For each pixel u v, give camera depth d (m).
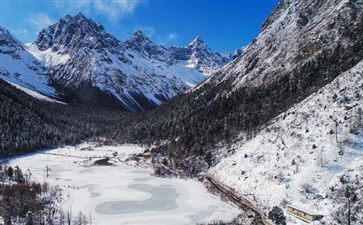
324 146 103.50
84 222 96.19
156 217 102.06
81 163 190.25
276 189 102.19
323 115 116.69
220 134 169.88
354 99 111.56
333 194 86.44
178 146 184.25
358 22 186.12
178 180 147.25
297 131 119.75
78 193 126.44
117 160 196.12
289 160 109.56
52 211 103.06
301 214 85.62
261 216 95.25
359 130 101.06
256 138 141.25
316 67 172.88
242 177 122.44
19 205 98.62
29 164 185.12
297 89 167.50
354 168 89.56
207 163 153.12
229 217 101.00
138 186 138.00
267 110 166.12
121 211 107.38
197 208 109.75
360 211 77.38
